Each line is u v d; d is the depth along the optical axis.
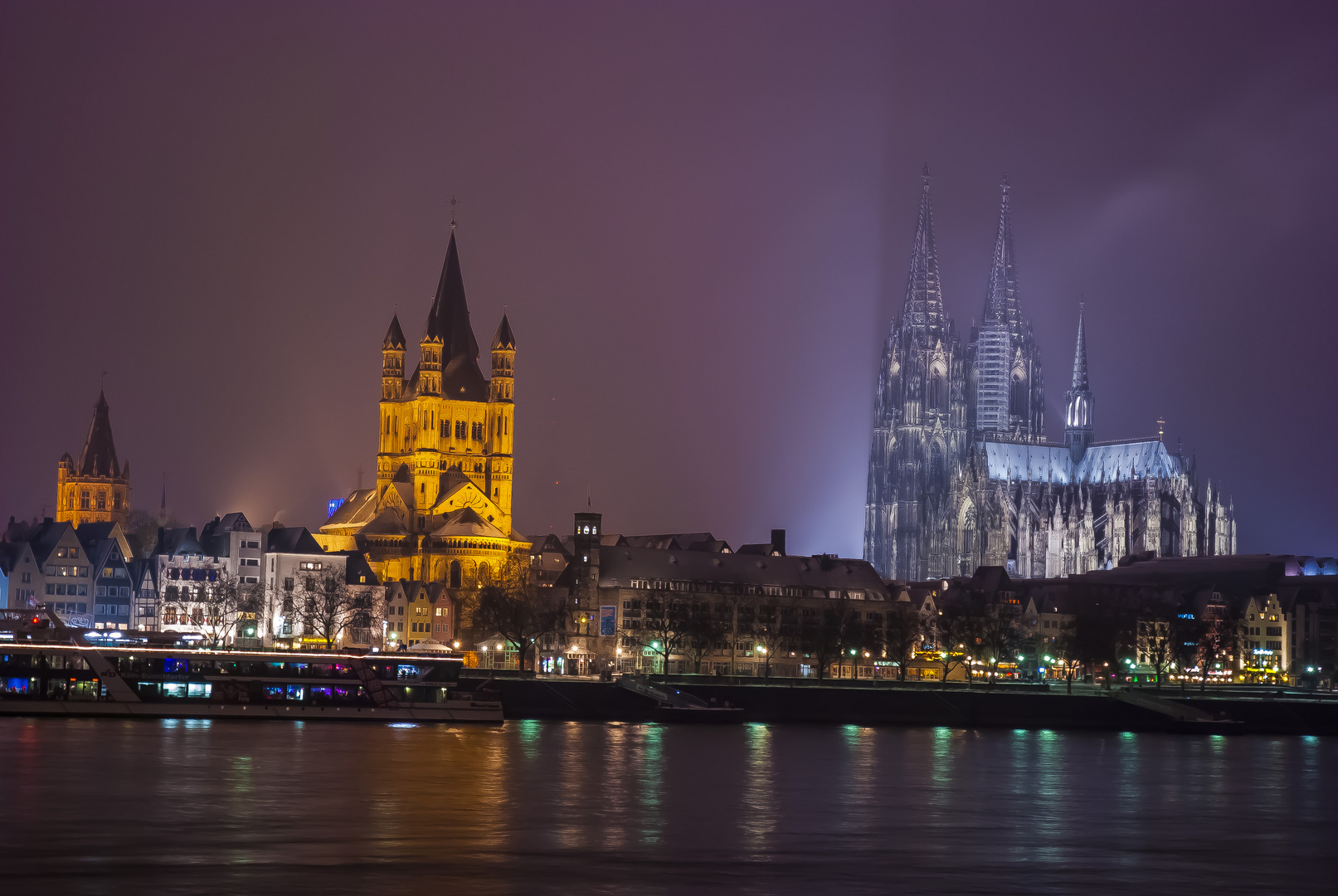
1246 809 153.38
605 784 154.62
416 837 118.50
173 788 141.50
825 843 123.06
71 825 121.00
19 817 124.12
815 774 171.50
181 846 112.44
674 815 135.50
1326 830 139.25
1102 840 130.12
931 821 138.00
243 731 199.00
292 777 151.62
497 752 181.00
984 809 147.00
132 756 164.88
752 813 138.50
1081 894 104.75
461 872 104.62
